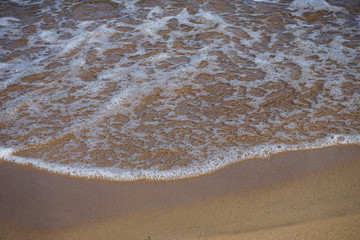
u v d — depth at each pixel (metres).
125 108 3.77
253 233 2.41
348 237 2.35
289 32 5.25
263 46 4.90
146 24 5.48
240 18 5.64
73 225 2.55
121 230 2.50
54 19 5.71
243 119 3.59
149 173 2.99
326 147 3.21
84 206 2.71
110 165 3.08
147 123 3.57
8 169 3.06
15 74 4.38
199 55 4.70
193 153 3.19
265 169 3.00
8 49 4.93
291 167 3.02
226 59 4.61
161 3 6.11
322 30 5.30
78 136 3.41
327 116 3.58
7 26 5.53
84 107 3.80
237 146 3.25
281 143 3.27
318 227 2.43
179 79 4.22
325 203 2.64
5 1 6.30
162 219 2.57
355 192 2.73
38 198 2.78
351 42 4.97
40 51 4.87
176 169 3.02
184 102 3.86
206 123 3.55
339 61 4.52
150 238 2.41
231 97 3.91
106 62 4.58
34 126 3.55
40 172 3.02
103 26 5.45
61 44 5.02
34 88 4.12
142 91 4.02
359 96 3.86
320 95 3.89
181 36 5.16
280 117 3.59
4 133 3.46
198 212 2.62
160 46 4.91
